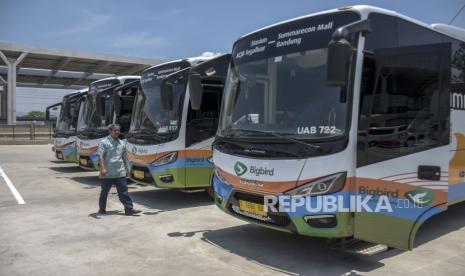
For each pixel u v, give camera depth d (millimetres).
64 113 17094
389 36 5727
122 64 37812
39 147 31234
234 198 6266
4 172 16547
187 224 8109
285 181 5523
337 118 5285
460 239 7215
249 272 5629
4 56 34281
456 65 7012
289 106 5762
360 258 6172
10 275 5559
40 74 41562
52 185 13188
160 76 10133
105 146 8883
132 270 5727
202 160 9641
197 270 5711
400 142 5562
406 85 5590
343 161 5180
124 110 12945
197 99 7168
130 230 7703
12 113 35219
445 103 5773
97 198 10906
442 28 6848
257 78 6309
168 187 9383
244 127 6270
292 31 5984
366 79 5344
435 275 5527
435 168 5840
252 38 6566
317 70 5590
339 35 4824
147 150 9727
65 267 5848
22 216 8836
